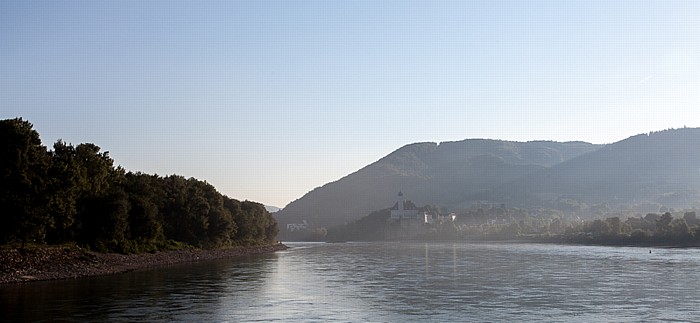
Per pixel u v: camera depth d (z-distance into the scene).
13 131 84.81
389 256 160.75
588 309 57.00
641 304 60.09
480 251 190.62
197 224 155.38
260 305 59.03
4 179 84.19
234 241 193.25
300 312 54.97
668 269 103.06
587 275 91.88
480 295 67.38
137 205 122.25
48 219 89.81
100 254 105.50
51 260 89.69
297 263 127.81
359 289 73.25
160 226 129.62
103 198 110.50
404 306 58.88
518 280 84.44
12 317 50.62
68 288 71.50
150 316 51.94
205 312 54.31
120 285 75.69
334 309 56.88
